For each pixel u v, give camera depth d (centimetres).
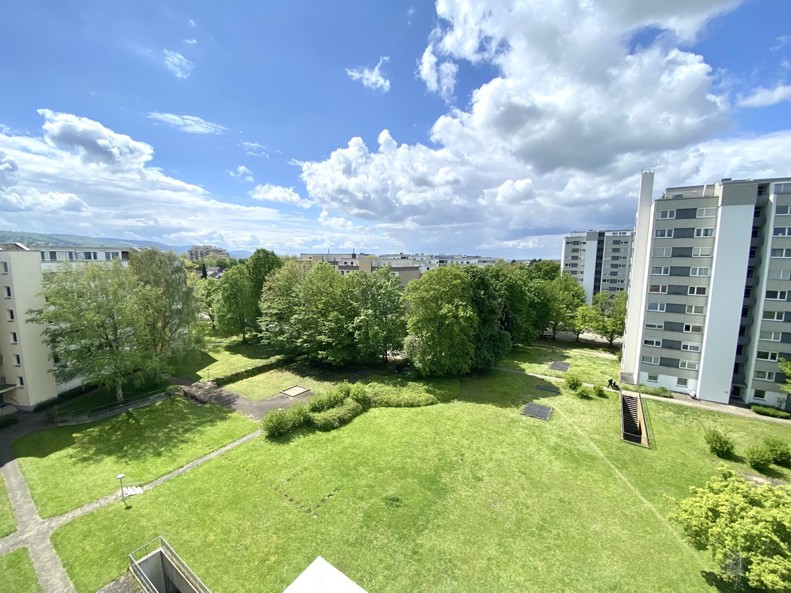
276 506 1967
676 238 3738
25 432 2811
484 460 2464
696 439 2817
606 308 6456
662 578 1548
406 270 7569
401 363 4734
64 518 1872
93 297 3111
